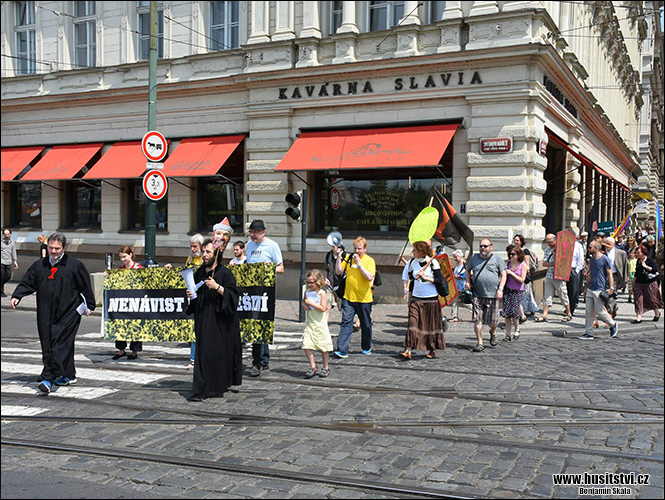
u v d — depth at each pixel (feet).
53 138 70.54
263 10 57.82
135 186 67.41
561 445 18.61
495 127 48.44
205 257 23.72
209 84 59.98
